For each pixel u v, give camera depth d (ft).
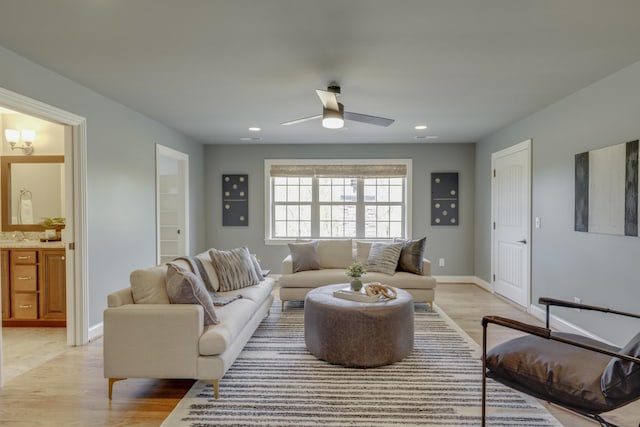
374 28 7.43
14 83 8.63
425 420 7.01
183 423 6.92
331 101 9.50
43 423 6.99
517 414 7.22
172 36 7.79
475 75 10.00
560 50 8.41
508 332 11.85
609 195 9.84
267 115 14.35
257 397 7.84
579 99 11.18
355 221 20.75
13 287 12.68
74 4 6.53
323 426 6.81
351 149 20.43
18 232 14.01
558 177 12.28
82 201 10.87
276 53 8.63
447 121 15.20
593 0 6.38
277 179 20.94
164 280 8.64
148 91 11.41
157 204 15.26
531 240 14.03
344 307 9.48
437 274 20.29
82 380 8.73
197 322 7.73
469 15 6.90
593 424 6.92
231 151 20.68
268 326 12.64
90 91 11.22
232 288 11.77
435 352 10.29
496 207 17.24
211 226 20.81
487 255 18.34
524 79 10.28
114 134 12.44
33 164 14.06
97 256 11.56
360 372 9.05
